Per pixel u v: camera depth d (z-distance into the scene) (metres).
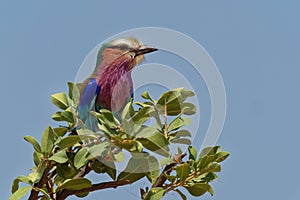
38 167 9.33
